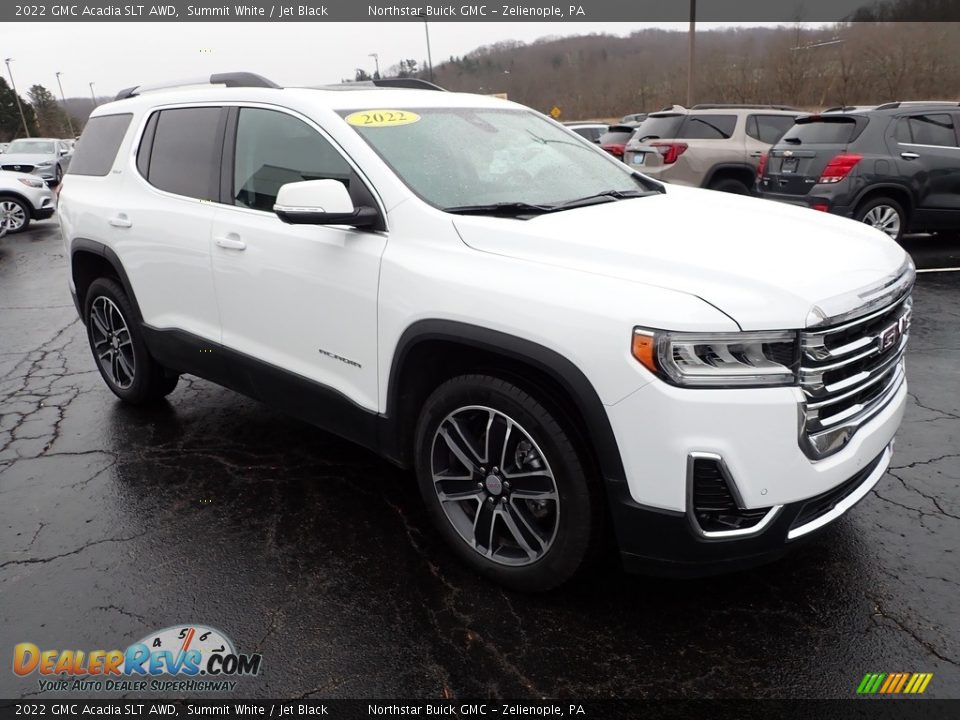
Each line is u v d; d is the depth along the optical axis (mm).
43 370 5527
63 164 20969
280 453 3963
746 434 2172
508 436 2594
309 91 3400
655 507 2275
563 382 2320
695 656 2414
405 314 2729
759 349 2188
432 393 2795
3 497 3551
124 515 3367
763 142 10875
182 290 3795
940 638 2457
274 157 3344
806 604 2639
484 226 2682
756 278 2281
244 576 2895
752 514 2268
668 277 2322
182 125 3871
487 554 2775
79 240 4383
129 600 2770
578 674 2357
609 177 3574
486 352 2639
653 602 2672
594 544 2506
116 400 4809
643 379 2188
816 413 2275
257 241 3318
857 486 2605
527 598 2715
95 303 4531
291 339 3281
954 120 8344
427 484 2883
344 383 3096
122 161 4195
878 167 8117
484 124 3512
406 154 3064
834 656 2396
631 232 2662
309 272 3098
